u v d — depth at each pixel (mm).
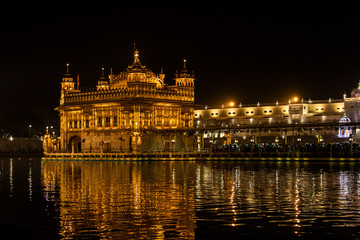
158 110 143250
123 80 150500
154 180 76812
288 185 67500
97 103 145625
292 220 44656
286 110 171750
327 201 53594
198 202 53875
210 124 183250
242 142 169000
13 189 68000
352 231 41094
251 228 42219
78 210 50500
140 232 41625
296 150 125188
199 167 103938
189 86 151125
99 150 144375
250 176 80562
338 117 162500
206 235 40531
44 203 55156
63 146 155250
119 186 69562
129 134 139125
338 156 114250
